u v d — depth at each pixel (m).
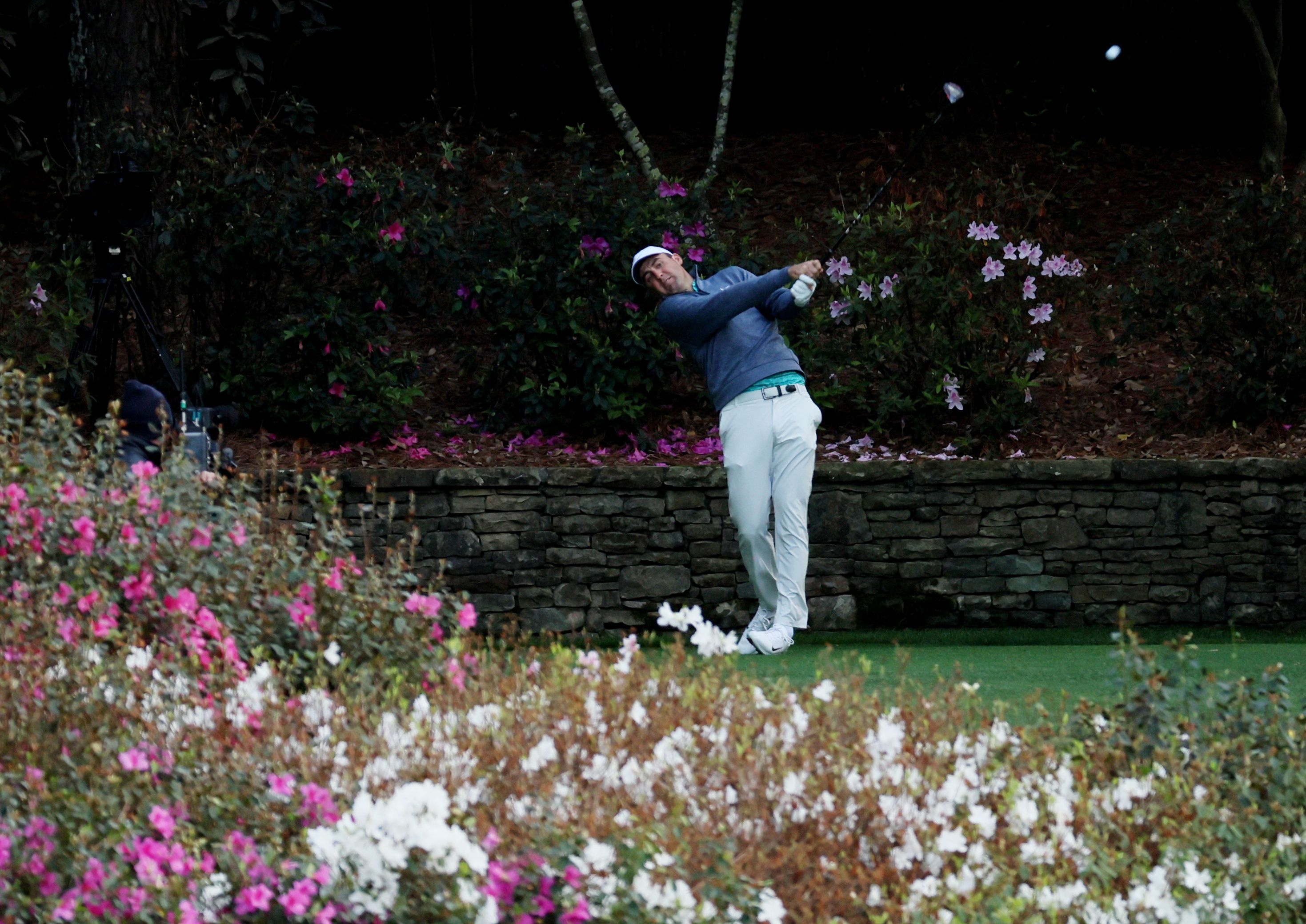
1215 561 6.05
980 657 5.32
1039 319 6.82
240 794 2.51
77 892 2.22
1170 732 3.03
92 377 6.51
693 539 6.09
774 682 3.91
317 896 2.29
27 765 2.49
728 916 2.23
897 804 2.48
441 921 2.24
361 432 7.07
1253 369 6.96
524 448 7.02
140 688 2.84
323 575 3.70
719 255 7.34
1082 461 6.07
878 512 6.09
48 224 7.36
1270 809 2.82
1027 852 2.43
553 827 2.35
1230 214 7.09
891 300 6.98
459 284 7.21
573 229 7.02
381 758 2.66
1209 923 2.43
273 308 7.10
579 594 6.05
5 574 3.38
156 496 3.71
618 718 2.84
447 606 4.09
